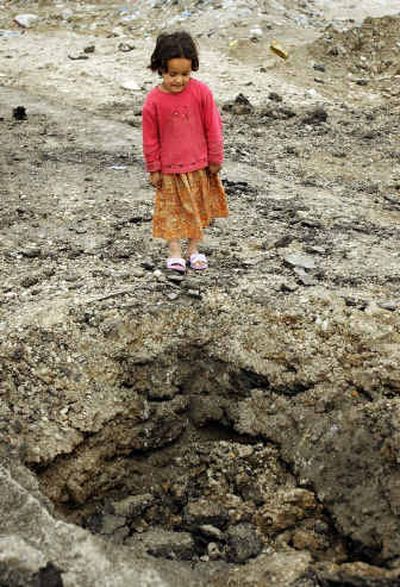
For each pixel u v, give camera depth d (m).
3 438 3.71
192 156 4.64
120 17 14.38
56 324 4.38
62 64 11.52
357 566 3.21
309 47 12.15
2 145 7.79
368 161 8.11
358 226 6.04
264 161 7.83
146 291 4.71
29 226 5.83
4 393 3.96
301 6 14.70
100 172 7.08
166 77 4.46
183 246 5.45
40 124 8.60
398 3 15.63
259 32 12.66
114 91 10.29
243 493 3.87
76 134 8.26
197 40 12.65
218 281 4.85
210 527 3.65
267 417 4.07
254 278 4.91
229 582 3.29
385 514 3.47
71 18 14.46
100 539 3.24
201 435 4.23
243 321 4.43
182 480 4.00
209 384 4.29
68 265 5.16
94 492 3.91
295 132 8.93
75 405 3.99
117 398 4.11
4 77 10.95
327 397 3.96
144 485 4.03
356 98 10.67
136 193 6.55
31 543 3.11
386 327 4.32
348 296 4.63
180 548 3.55
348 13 14.84
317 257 5.31
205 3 13.95
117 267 5.11
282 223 5.98
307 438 3.88
